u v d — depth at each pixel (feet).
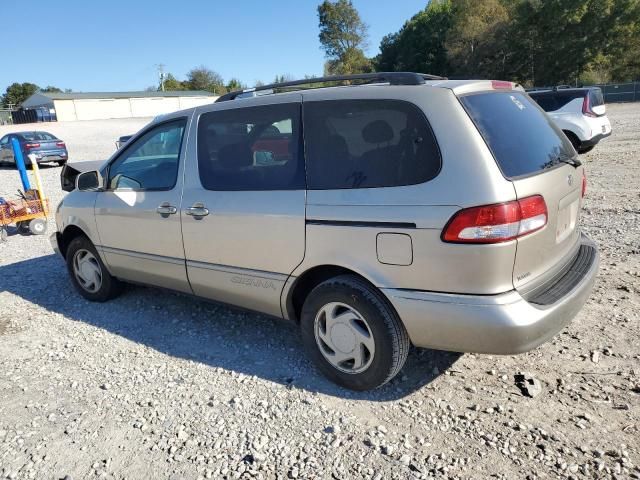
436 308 9.34
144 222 14.07
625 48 154.71
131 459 9.32
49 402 11.28
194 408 10.73
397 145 9.74
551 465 8.52
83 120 211.20
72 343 14.12
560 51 159.02
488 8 178.60
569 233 11.14
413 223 9.29
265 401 10.79
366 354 10.55
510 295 9.10
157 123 14.19
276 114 11.42
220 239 12.32
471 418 9.83
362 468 8.76
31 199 28.30
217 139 12.56
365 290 10.13
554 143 11.15
